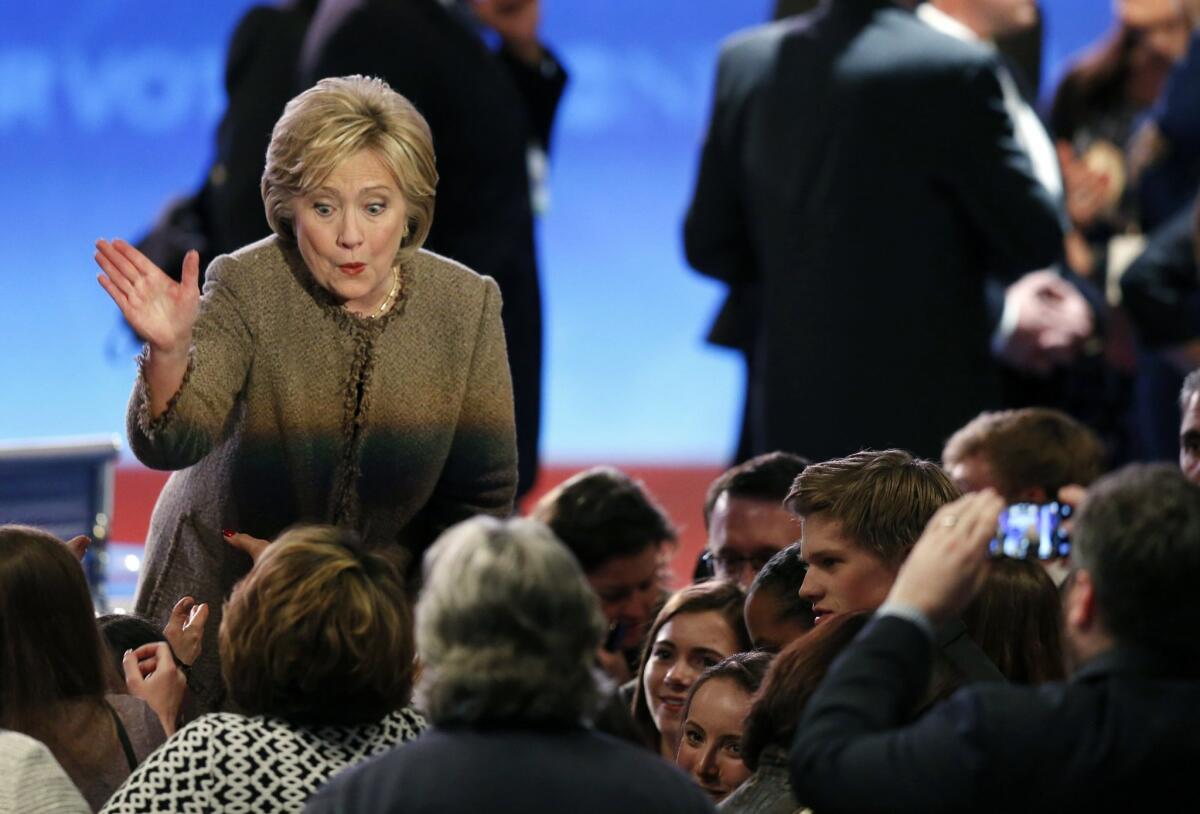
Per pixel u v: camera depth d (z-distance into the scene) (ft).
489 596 27.20
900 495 36.22
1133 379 72.43
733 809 31.04
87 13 162.50
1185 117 71.05
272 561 31.37
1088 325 70.03
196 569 38.63
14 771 30.50
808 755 27.68
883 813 27.12
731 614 41.39
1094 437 51.44
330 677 30.76
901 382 62.18
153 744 34.53
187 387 35.53
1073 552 28.68
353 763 30.91
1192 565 27.68
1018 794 27.02
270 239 37.76
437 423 38.09
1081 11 142.00
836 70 62.59
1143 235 72.90
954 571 28.76
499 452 38.88
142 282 34.68
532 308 67.05
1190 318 67.46
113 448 60.23
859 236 62.18
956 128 61.41
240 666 31.09
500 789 26.66
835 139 62.44
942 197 61.98
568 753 27.14
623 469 145.59
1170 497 28.04
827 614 36.37
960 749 27.12
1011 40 76.84
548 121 74.74
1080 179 75.15
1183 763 27.07
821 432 62.85
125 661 36.60
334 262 36.37
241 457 37.65
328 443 37.55
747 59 64.80
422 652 27.63
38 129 161.48
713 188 65.87
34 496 59.31
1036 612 35.73
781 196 63.36
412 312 37.91
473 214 65.00
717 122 65.46
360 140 35.99
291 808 30.48
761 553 46.37
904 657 28.32
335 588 30.96
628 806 26.86
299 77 64.69
